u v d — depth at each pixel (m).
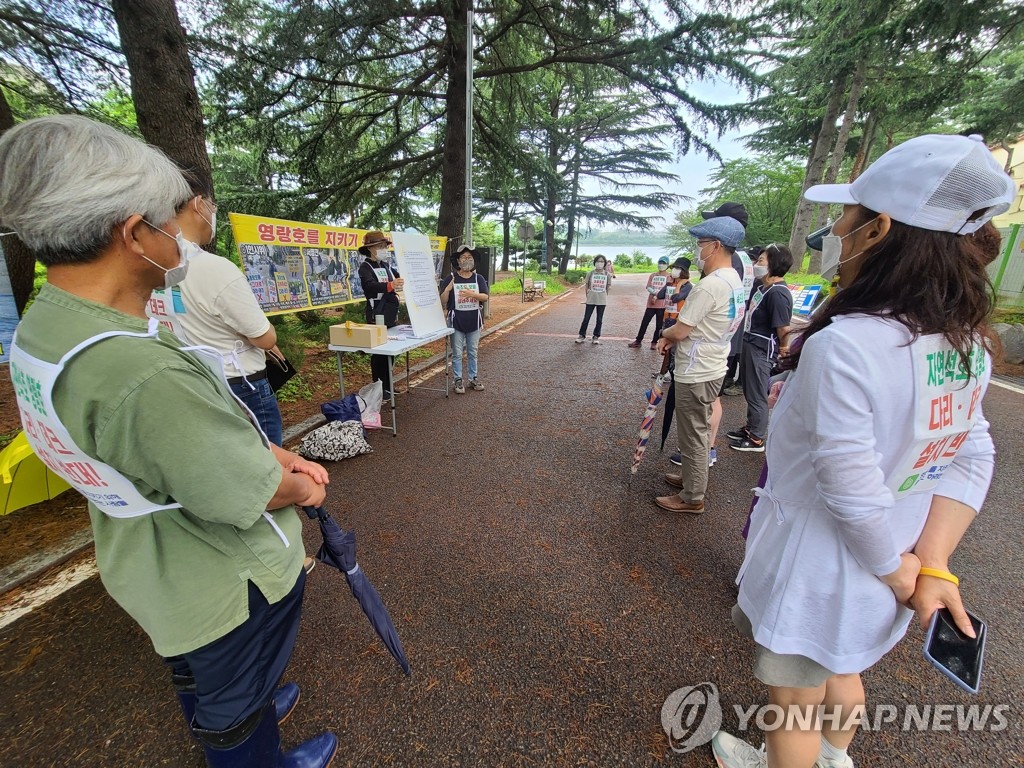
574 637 1.97
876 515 0.87
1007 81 13.58
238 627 0.99
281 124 8.95
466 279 5.30
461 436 4.12
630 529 2.75
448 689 1.73
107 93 7.45
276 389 2.76
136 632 1.93
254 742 1.10
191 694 1.16
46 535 2.47
